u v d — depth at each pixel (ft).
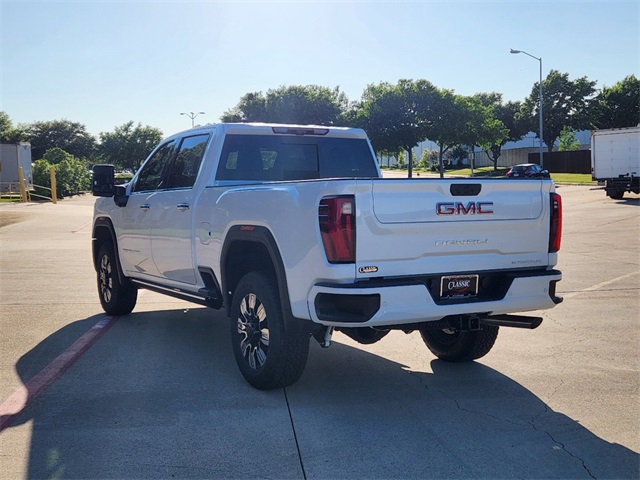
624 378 18.89
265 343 17.33
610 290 33.04
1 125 280.92
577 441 14.35
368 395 17.34
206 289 20.61
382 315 14.80
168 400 16.83
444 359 20.70
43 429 14.84
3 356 20.98
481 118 217.36
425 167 329.31
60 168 152.76
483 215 16.33
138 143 273.54
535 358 21.04
